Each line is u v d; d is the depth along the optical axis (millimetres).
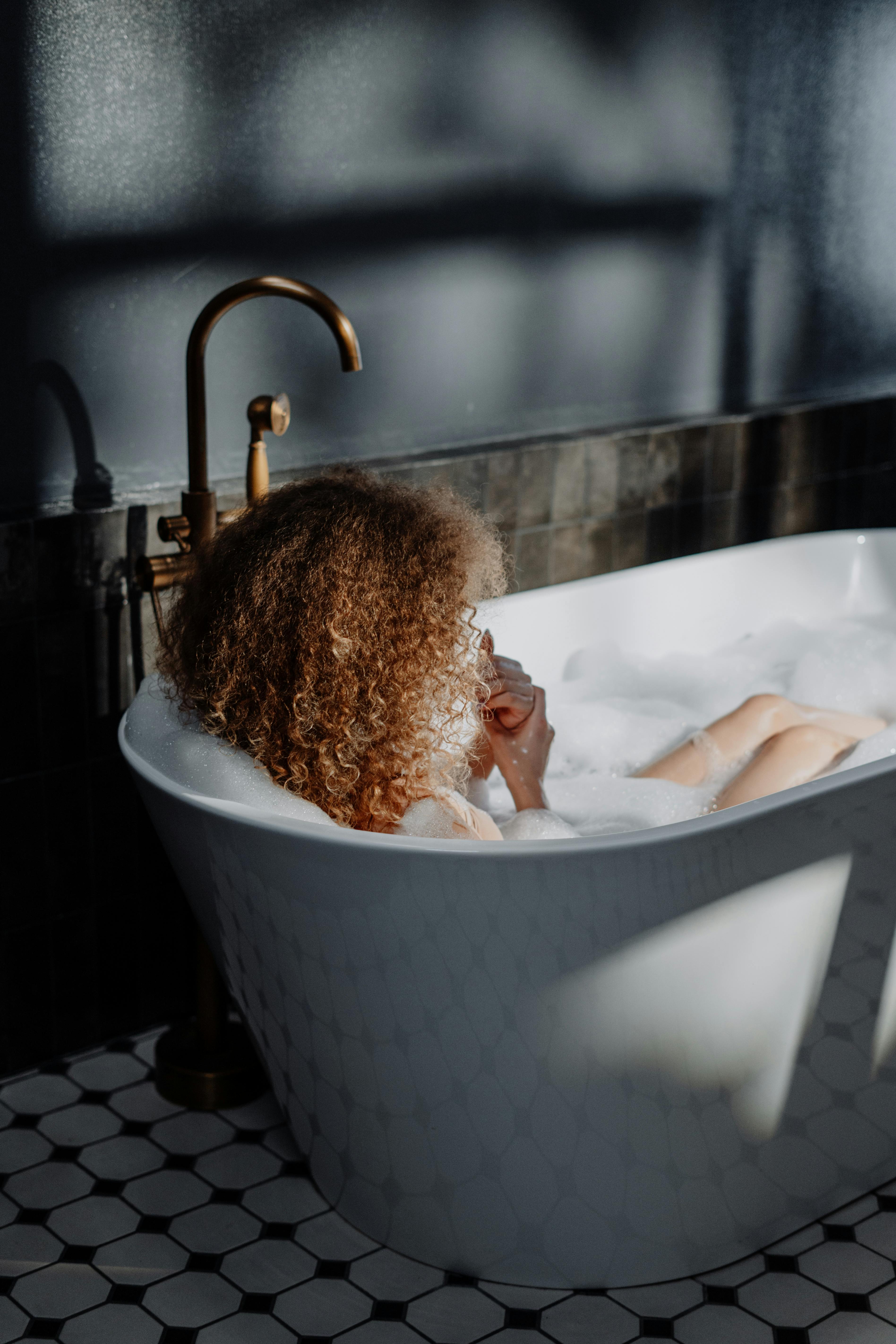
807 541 2391
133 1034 2000
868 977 1454
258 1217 1594
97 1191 1642
